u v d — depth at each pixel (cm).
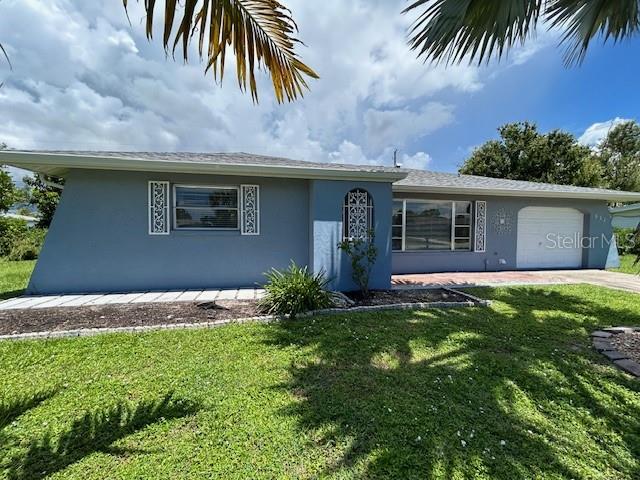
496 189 1051
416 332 489
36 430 252
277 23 295
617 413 291
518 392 323
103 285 727
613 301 692
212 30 276
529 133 2658
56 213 700
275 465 224
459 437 254
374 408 291
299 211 829
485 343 450
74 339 436
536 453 240
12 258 1364
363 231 787
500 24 330
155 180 746
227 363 377
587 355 413
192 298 666
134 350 405
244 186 798
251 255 808
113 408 283
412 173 1244
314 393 316
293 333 475
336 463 227
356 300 672
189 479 211
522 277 1005
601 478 218
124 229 734
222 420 271
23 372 347
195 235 775
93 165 650
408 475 217
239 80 310
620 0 351
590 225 1225
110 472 214
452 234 1105
